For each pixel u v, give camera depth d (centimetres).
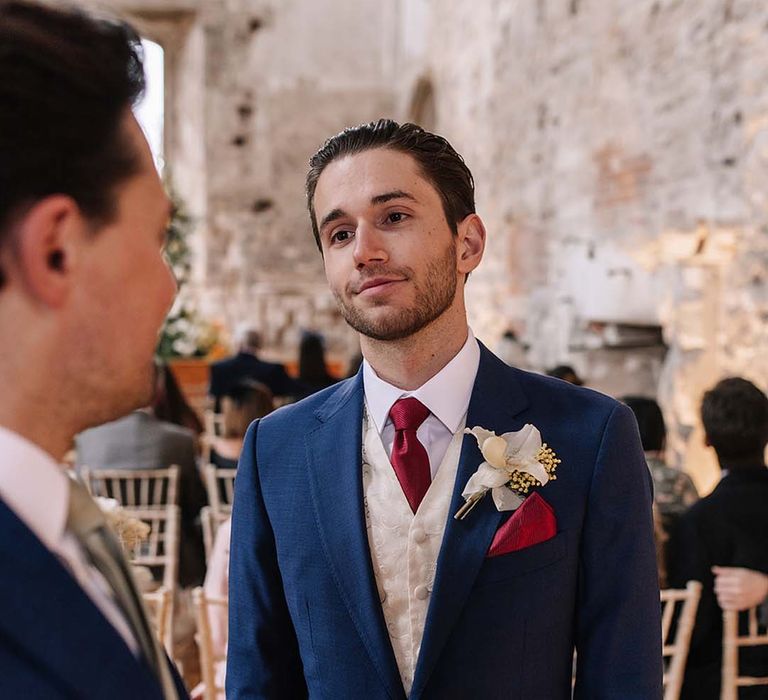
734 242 410
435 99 1070
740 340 403
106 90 57
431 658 109
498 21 805
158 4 1202
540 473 111
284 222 1230
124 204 59
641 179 515
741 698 218
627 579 113
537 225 705
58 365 57
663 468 266
